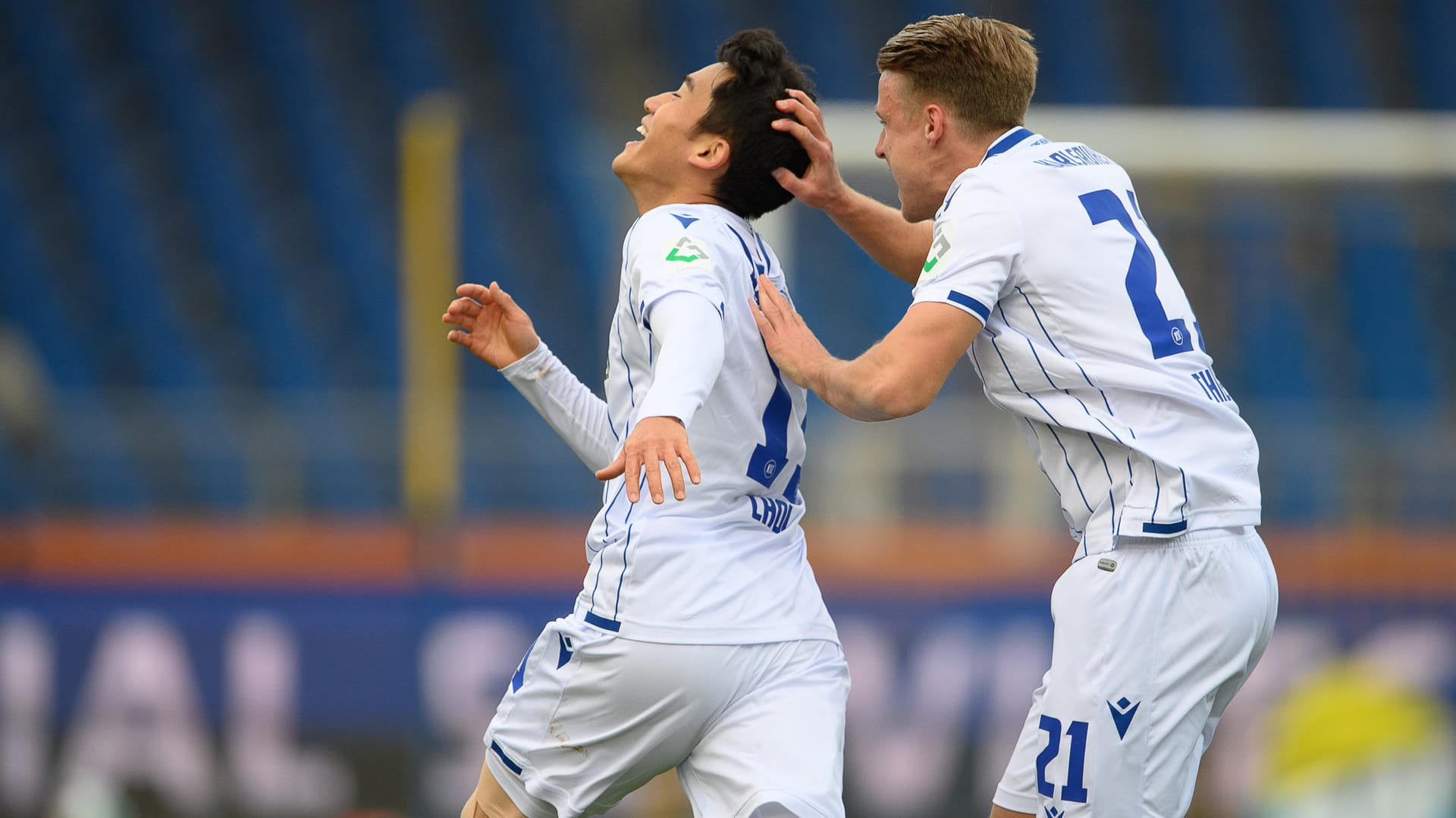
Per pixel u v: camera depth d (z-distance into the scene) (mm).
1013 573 28547
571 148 50312
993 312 10297
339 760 27203
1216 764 25906
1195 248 41469
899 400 9688
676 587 9742
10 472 32781
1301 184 33094
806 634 10102
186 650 27578
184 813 27062
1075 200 10211
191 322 47250
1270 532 29969
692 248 9594
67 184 49906
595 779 10156
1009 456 29500
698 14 53156
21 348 46156
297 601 28312
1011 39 10570
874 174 25562
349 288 48406
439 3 53688
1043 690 10555
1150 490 9906
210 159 50719
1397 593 27203
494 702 27578
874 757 26547
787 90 10375
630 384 10125
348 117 51781
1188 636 9961
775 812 9414
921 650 26984
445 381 32344
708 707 9789
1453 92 51062
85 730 27297
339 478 33031
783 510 10352
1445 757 25859
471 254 47875
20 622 27672
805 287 41188
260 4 53344
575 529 31547
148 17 53000
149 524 32375
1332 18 52156
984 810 26391
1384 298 41719
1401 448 30219
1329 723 26000
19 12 52469
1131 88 50719
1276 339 41625
